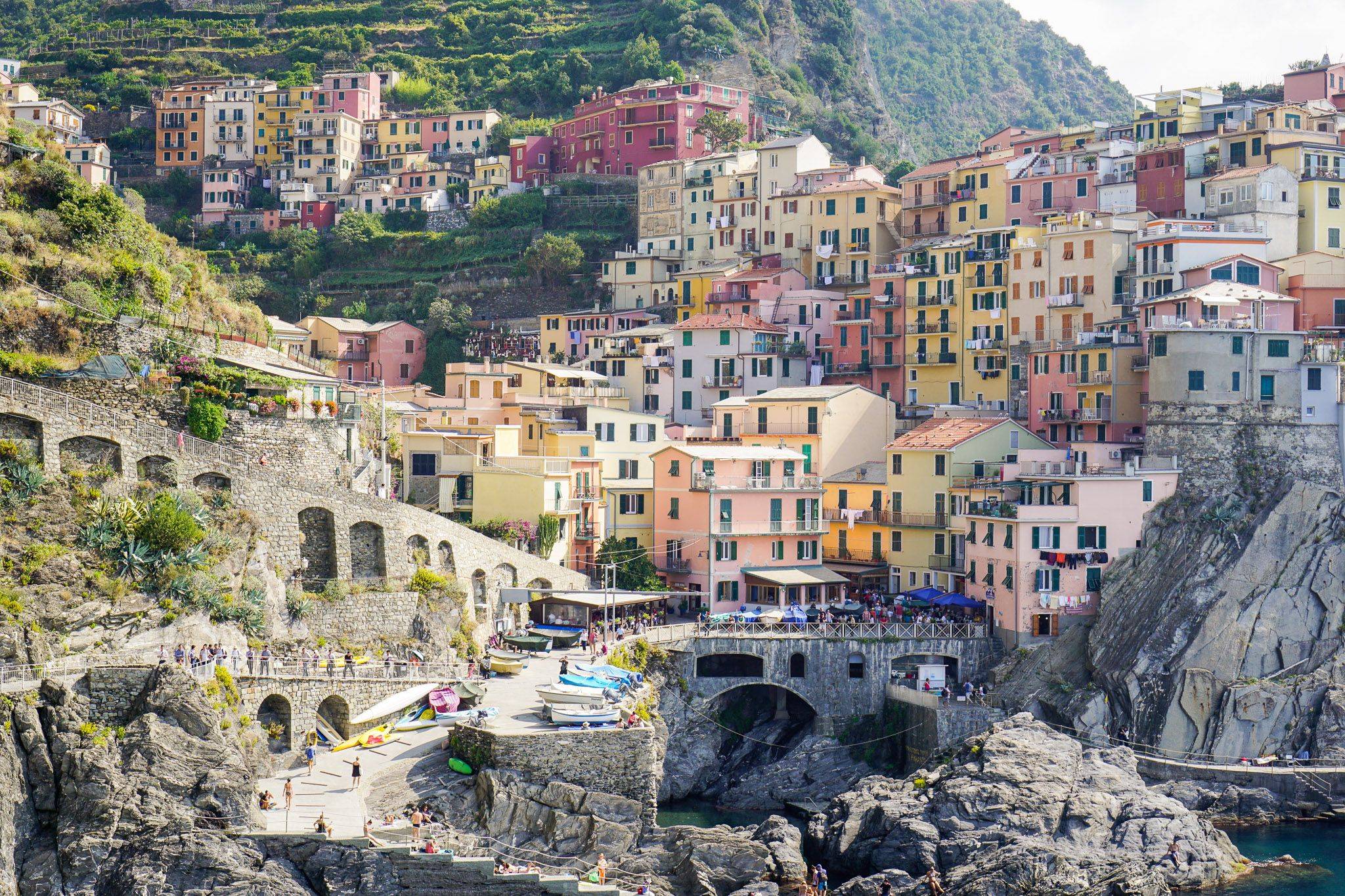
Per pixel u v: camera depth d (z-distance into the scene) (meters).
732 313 181.75
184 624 94.00
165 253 130.00
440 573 118.44
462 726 96.25
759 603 141.12
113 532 95.31
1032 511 130.25
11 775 80.00
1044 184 178.38
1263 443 134.38
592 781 95.12
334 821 84.12
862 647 129.75
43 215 117.56
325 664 100.44
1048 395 153.88
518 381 173.00
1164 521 132.62
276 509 107.12
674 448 144.38
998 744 111.88
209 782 82.69
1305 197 157.12
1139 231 155.75
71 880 79.56
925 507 145.12
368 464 128.12
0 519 93.00
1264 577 127.75
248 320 135.50
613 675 109.31
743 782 125.31
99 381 107.81
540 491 136.25
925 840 104.06
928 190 188.88
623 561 141.12
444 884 82.62
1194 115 189.75
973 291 167.25
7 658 85.19
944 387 169.75
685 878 93.75
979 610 136.12
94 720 84.56
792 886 99.31
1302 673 125.31
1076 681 127.81
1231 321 136.75
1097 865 101.19
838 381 179.25
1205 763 121.62
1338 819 117.88
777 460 144.62
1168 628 126.19
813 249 194.62
